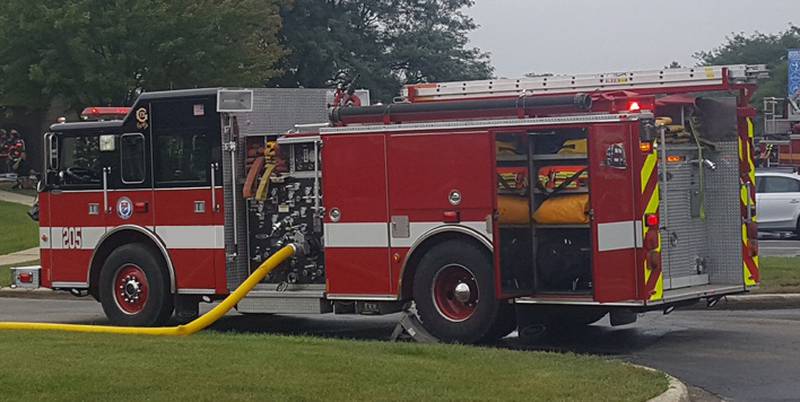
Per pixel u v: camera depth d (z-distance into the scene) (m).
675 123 12.34
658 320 13.97
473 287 11.95
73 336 11.62
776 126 36.38
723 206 12.71
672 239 12.20
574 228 11.91
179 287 13.80
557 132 11.79
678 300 11.85
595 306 11.66
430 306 12.16
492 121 11.78
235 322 14.98
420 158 12.16
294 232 13.24
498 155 11.88
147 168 13.97
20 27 35.28
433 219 12.10
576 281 12.07
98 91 36.50
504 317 11.99
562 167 11.88
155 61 36.59
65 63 36.25
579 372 9.29
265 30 41.53
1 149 46.25
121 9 35.59
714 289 12.38
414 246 12.22
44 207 14.82
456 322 12.01
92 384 8.48
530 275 12.12
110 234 14.27
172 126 13.77
